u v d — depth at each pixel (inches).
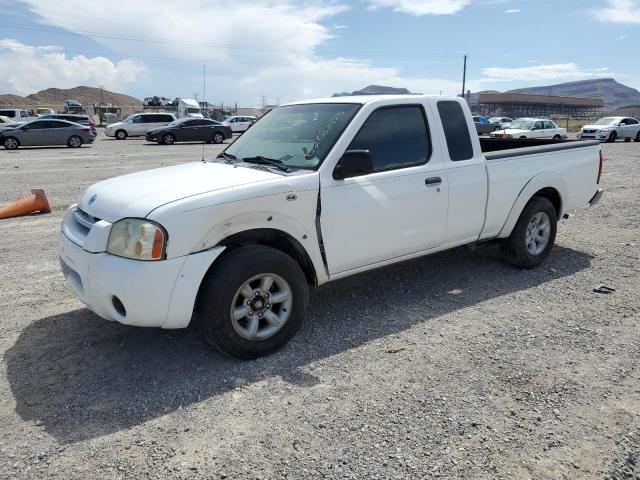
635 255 246.5
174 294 127.9
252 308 141.0
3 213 329.7
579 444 108.1
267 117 196.1
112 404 122.3
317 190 150.0
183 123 1144.2
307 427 113.4
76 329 163.2
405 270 220.7
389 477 98.3
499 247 223.8
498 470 100.3
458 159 188.4
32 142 967.0
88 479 97.9
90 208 143.2
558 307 181.8
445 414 118.1
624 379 133.6
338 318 171.9
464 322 168.9
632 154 837.2
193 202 129.9
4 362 142.1
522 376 134.8
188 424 114.7
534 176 213.3
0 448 106.3
